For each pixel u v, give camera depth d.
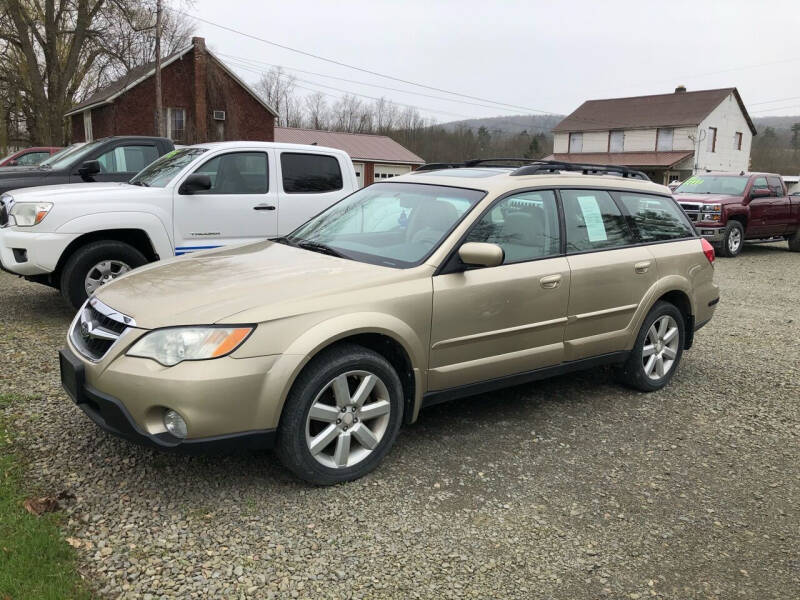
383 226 4.31
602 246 4.66
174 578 2.63
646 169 41.75
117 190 6.48
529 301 4.11
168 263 4.03
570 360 4.50
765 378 5.67
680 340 5.30
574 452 4.00
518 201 4.25
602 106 46.84
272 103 66.44
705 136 41.56
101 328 3.32
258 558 2.79
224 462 3.62
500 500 3.38
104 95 29.88
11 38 25.97
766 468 3.92
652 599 2.68
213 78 30.36
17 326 6.22
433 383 3.79
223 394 2.99
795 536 3.19
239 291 3.31
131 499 3.18
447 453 3.89
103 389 3.12
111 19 26.06
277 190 7.31
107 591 2.53
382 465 3.70
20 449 3.60
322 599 2.56
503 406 4.73
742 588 2.78
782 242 19.95
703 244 5.45
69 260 6.22
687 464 3.92
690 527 3.23
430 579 2.72
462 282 3.80
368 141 40.31
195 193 6.76
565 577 2.79
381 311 3.46
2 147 30.94
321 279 3.48
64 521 2.96
